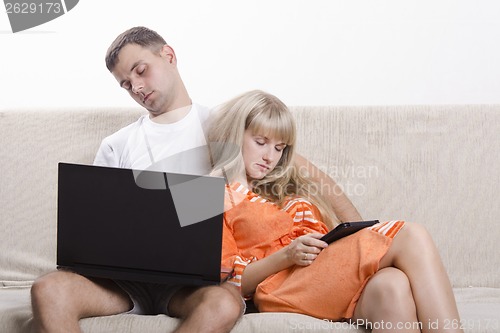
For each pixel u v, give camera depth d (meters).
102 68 2.60
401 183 2.08
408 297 1.47
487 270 2.02
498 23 2.49
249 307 1.78
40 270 2.11
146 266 1.58
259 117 1.87
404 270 1.54
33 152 2.20
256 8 2.58
